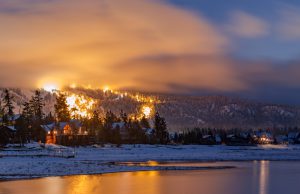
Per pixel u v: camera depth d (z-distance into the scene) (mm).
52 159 101812
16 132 147625
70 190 55750
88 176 73250
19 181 64312
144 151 159875
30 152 119062
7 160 93062
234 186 63500
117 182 65562
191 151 175500
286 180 72125
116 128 198375
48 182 63469
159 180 69375
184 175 78188
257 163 117250
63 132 179500
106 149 156750
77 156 121812
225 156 147000
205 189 59688
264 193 56844
